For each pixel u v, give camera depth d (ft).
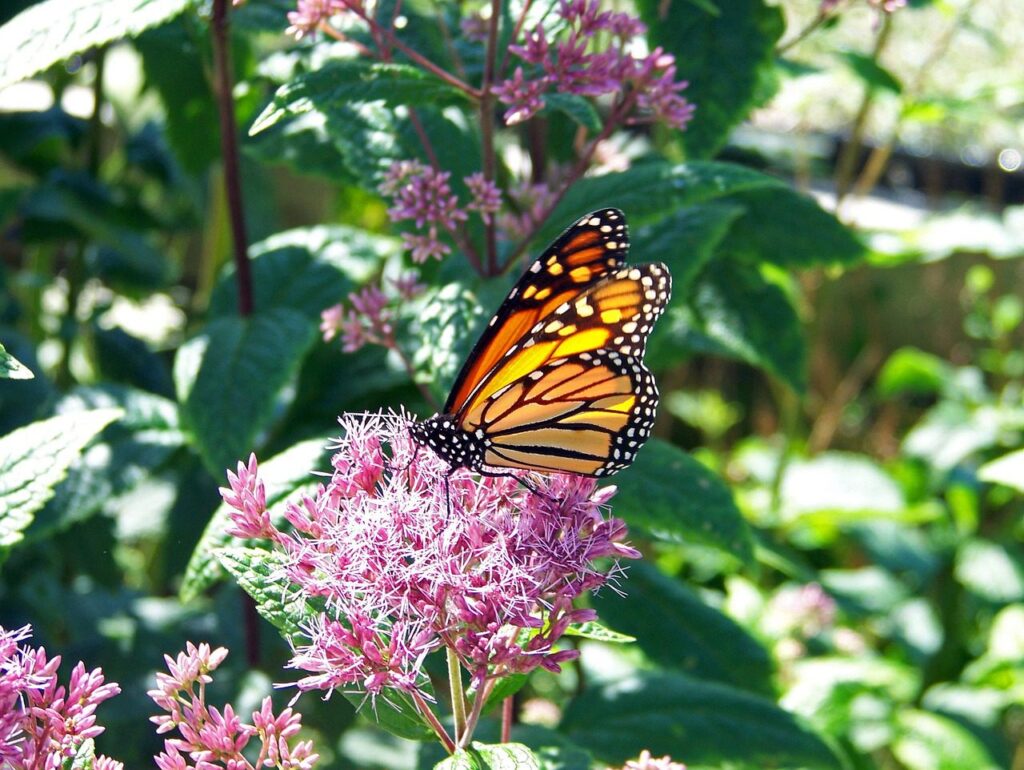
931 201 3.30
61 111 1.95
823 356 3.12
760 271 1.61
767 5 1.46
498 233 1.36
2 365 0.92
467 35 1.35
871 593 2.32
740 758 1.37
